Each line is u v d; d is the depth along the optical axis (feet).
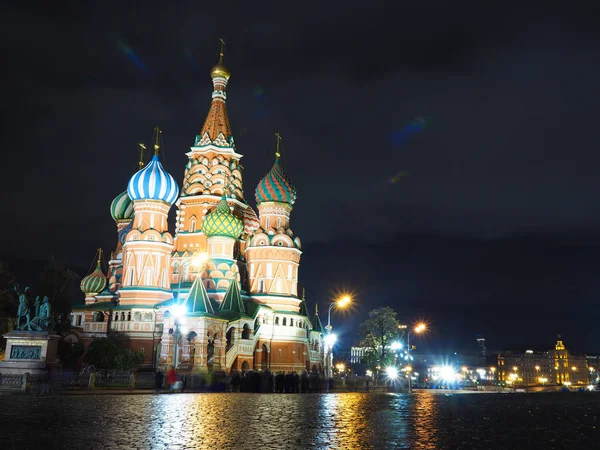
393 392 236.84
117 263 382.83
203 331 266.16
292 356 333.21
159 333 301.43
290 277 345.31
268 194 352.49
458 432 73.26
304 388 211.20
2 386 168.55
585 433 74.54
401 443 62.44
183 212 356.38
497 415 101.19
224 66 380.78
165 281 319.68
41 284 288.10
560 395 202.49
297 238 357.82
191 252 338.95
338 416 94.73
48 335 197.67
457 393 221.25
